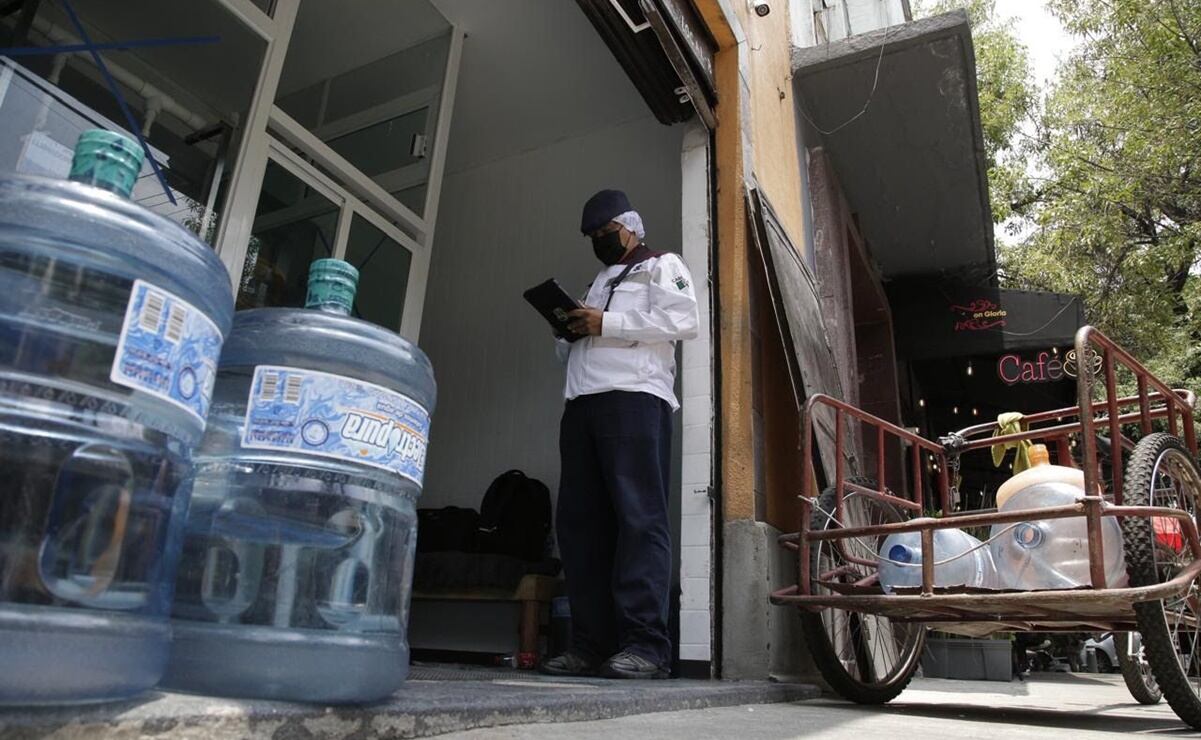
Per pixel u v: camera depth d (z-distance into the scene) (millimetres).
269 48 2779
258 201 2707
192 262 887
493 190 5215
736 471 3006
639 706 1684
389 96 3842
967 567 2447
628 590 2285
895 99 4969
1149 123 10070
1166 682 2068
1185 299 9984
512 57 4480
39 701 699
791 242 3982
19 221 774
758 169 3809
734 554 2908
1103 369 2613
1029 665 8023
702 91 3508
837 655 2676
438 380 4973
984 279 6996
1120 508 2055
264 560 1036
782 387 3539
